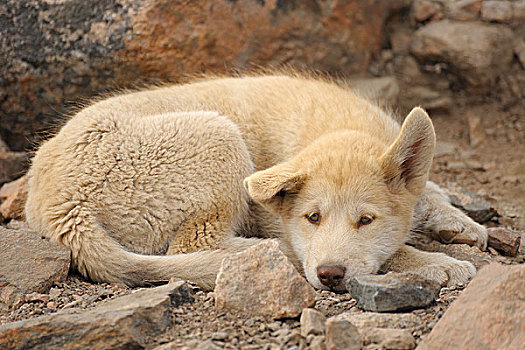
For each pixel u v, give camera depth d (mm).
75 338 6668
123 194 9625
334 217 9195
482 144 16000
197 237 9875
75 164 9672
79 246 9320
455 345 6375
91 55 14227
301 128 11195
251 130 11508
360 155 9570
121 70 14453
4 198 12961
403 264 9664
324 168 9438
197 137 10062
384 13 18000
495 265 7168
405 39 18359
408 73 18047
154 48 14336
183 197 9852
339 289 8680
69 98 14570
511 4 17609
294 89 12086
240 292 7465
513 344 6164
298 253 9672
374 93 16344
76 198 9492
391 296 7395
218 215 10016
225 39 14984
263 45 15586
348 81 16844
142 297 7426
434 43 17453
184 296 7703
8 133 14867
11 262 8828
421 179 9648
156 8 14156
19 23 14141
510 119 16844
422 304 7457
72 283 9055
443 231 10844
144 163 9766
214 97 11820
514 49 17500
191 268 9125
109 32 14156
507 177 14367
